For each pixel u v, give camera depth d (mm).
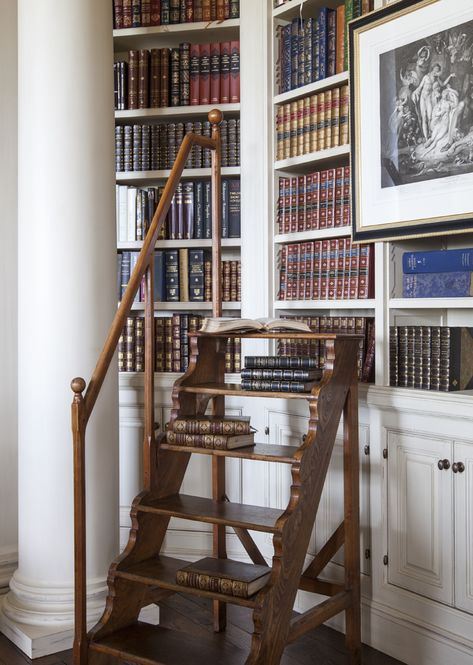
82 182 3475
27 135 3479
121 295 4340
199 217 4270
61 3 3443
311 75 3764
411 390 3146
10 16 3996
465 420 2945
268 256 3984
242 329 3227
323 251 3701
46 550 3455
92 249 3498
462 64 2967
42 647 3289
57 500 3451
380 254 3344
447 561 3049
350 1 3518
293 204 3877
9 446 3998
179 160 3326
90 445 3506
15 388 4016
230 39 4387
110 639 2957
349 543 3117
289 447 3070
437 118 3068
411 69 3166
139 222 4309
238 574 2785
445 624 3053
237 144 4227
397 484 3264
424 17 3104
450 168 3023
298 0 3787
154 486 3184
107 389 3555
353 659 3123
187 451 3072
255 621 2621
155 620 3576
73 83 3459
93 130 3508
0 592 3889
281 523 2719
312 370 2994
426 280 3174
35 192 3455
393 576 3291
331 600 3023
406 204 3201
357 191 3412
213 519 2895
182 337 4234
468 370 3121
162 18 4234
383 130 3291
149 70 4285
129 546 3092
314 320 3711
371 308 3689
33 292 3467
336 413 2971
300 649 3346
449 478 3029
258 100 4000
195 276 4273
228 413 4113
